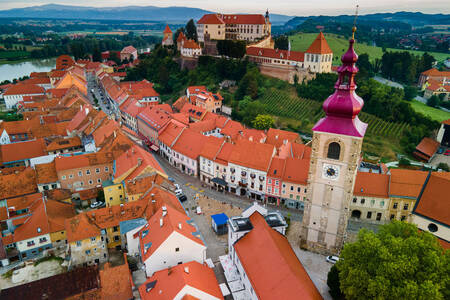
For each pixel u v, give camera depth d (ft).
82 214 247.50
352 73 197.36
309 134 542.57
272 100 640.17
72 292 197.36
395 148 507.71
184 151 399.85
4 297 194.70
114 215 258.37
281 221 224.53
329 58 651.66
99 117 442.09
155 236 226.99
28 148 398.83
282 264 180.96
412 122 536.42
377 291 158.61
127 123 585.63
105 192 307.17
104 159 345.51
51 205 280.72
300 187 314.35
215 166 362.12
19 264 249.14
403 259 159.43
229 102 643.86
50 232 261.44
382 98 564.30
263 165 329.11
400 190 288.51
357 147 209.05
